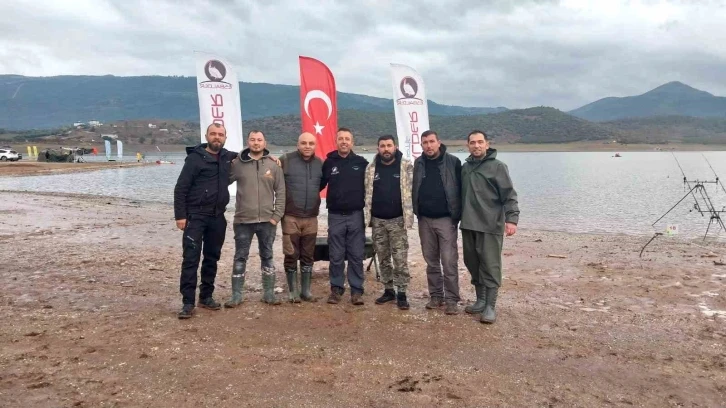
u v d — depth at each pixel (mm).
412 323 5473
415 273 8227
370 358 4457
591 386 3965
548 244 11336
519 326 5449
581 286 7375
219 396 3676
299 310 5887
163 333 4996
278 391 3777
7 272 7641
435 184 5719
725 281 7648
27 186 28594
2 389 3709
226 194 5656
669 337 5156
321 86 8859
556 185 34312
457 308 6129
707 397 3816
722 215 18297
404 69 9992
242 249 5910
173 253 9531
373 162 5922
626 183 35969
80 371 4055
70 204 18453
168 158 92812
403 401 3658
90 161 66562
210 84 10000
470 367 4297
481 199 5480
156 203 20531
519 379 4070
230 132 10188
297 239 6129
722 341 5047
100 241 10758
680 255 9891
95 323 5289
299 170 5996
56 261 8516
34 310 5727
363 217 6062
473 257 5785
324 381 3963
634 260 9398
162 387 3801
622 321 5684
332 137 8961
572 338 5090
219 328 5184
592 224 16172
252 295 6590
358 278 6152
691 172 50281
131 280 7297
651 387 3967
